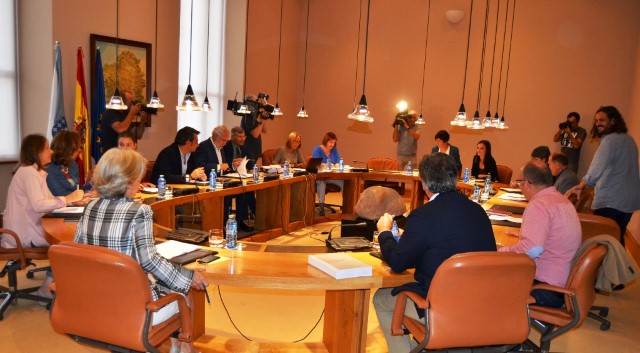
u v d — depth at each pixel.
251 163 5.53
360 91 8.66
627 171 4.03
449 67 8.09
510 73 7.71
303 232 5.57
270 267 2.20
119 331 1.82
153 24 5.98
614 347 3.15
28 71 4.75
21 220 3.03
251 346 2.75
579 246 2.55
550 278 2.51
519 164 7.80
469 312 1.90
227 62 7.45
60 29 4.79
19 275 3.78
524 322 2.00
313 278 2.09
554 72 7.50
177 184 4.34
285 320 3.34
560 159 4.33
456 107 8.10
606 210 4.11
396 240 2.39
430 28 8.14
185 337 2.03
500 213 3.80
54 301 1.92
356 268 2.13
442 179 2.10
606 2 7.14
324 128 8.98
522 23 7.58
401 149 7.32
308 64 8.96
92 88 5.16
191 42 6.42
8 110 4.66
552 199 2.52
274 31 8.14
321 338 3.09
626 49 7.11
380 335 3.01
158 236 2.62
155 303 1.81
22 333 2.90
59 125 4.61
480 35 7.86
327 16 8.76
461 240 2.03
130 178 1.91
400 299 2.10
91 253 1.74
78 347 2.76
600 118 4.05
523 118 7.71
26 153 3.02
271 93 8.26
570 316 2.36
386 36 8.41
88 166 4.93
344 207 6.30
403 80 8.38
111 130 4.97
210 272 2.09
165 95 6.30
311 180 5.81
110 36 5.36
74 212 2.97
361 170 6.18
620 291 4.18
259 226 5.36
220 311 3.44
